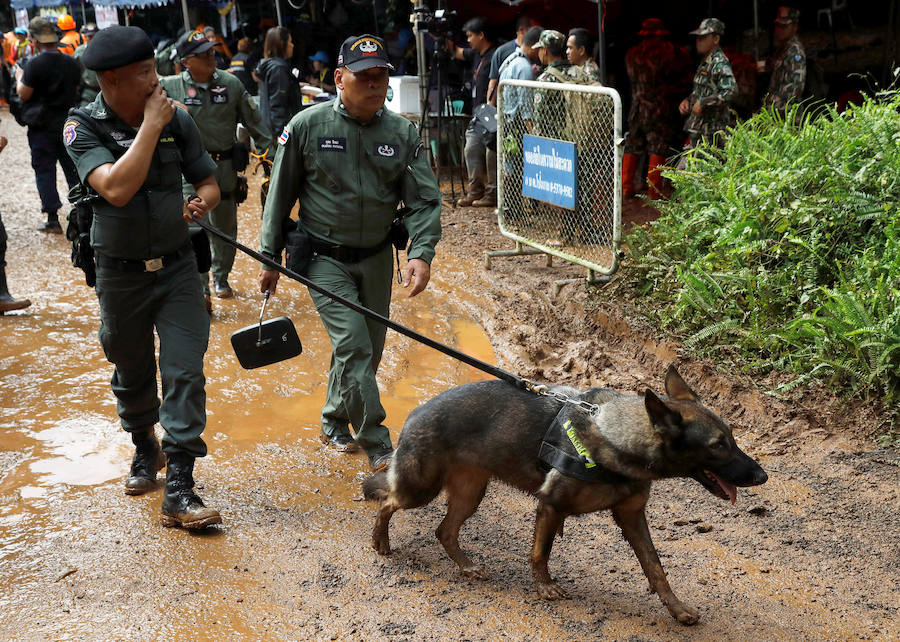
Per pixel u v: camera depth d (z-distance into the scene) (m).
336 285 4.56
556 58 8.92
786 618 3.37
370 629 3.32
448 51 12.12
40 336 6.79
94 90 11.27
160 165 3.94
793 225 6.24
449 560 3.85
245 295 7.85
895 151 6.32
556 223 7.86
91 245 4.00
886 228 5.74
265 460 4.84
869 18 11.46
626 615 3.41
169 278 4.09
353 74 4.30
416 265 4.51
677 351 5.81
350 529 4.12
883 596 3.49
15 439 5.07
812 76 10.61
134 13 16.61
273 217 4.61
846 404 4.95
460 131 12.18
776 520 4.11
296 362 6.34
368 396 4.51
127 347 4.18
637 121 10.64
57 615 3.40
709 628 3.32
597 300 6.93
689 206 7.18
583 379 5.91
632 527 3.40
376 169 4.51
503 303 7.45
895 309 5.04
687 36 12.00
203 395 4.18
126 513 4.25
